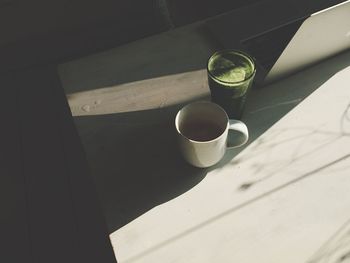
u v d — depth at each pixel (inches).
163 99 27.5
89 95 27.6
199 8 51.8
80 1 40.1
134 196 24.0
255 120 26.5
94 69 28.6
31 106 43.4
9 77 44.0
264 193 23.7
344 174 24.2
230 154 25.1
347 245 22.0
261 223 22.8
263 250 22.0
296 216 22.9
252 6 29.7
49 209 39.3
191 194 23.9
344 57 29.0
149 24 43.5
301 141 25.5
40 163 41.2
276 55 27.7
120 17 42.6
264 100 27.3
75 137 42.2
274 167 24.5
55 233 38.4
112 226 22.9
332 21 24.7
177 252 22.0
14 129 42.7
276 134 25.8
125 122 26.7
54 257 37.5
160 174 24.7
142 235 22.6
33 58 42.4
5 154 41.8
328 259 21.6
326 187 23.8
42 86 43.9
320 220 22.8
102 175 24.8
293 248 22.0
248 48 28.0
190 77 28.2
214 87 24.3
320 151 25.0
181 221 23.0
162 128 26.5
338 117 26.4
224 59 25.1
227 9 51.4
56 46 42.3
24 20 39.6
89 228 38.3
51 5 39.5
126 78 28.2
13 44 40.9
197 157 23.4
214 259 21.8
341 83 27.8
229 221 22.9
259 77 27.4
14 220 39.1
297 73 28.3
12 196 40.1
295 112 26.7
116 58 29.0
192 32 30.0
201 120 24.2
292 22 28.0
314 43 26.0
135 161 25.3
